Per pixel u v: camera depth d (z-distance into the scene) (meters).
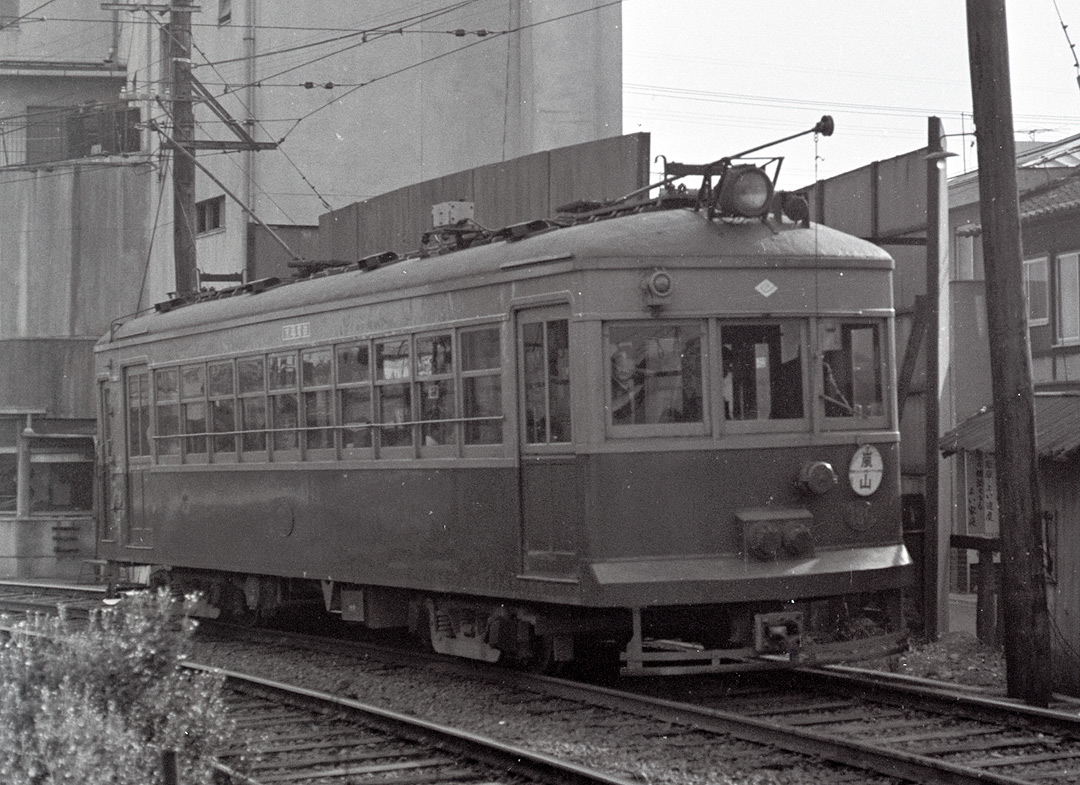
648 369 11.38
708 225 11.66
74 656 8.06
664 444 11.33
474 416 12.55
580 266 11.30
